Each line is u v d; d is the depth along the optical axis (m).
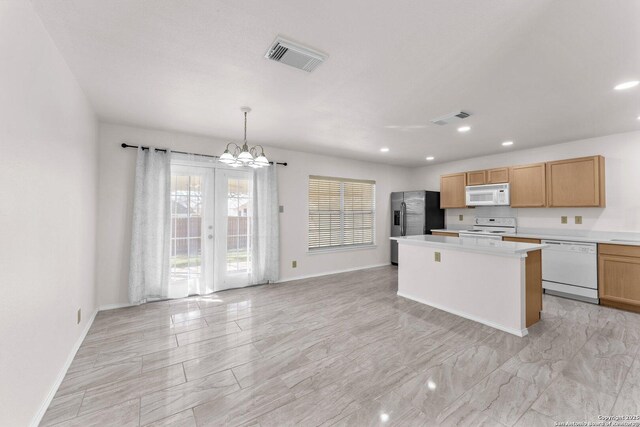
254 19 1.63
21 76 1.43
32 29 1.54
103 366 2.22
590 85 2.45
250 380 2.04
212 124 3.57
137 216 3.58
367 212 6.23
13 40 1.35
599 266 3.54
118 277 3.56
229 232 4.39
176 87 2.53
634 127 3.60
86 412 1.71
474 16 1.60
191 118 3.34
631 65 2.12
